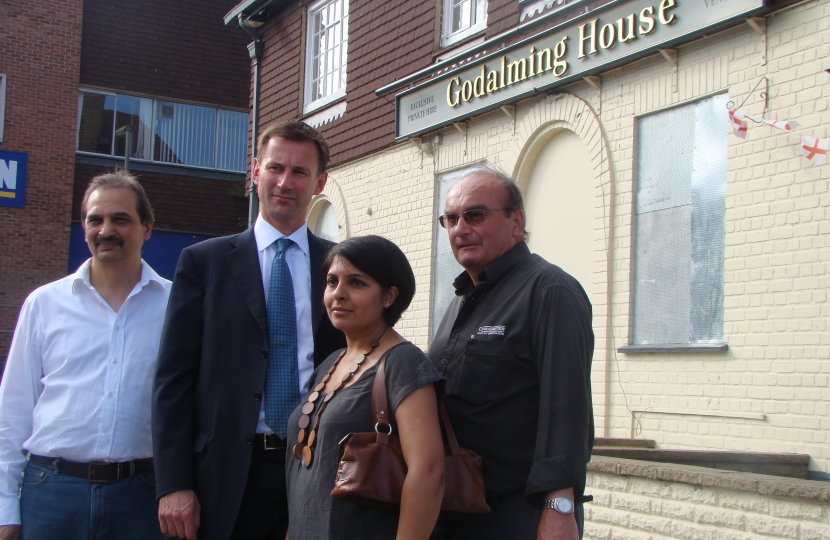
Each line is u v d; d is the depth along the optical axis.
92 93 17.88
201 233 18.69
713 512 4.29
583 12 7.47
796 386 5.59
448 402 2.88
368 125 10.62
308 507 2.65
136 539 3.48
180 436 3.14
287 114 12.72
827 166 5.52
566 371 2.64
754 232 5.96
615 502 4.88
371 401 2.63
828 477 5.31
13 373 3.54
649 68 6.90
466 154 8.96
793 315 5.65
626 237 7.01
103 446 3.44
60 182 17.27
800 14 5.78
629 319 6.91
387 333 2.86
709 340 6.28
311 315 3.41
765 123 5.91
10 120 16.92
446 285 9.17
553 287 2.75
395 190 10.07
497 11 8.53
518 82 8.07
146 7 18.44
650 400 6.61
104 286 3.65
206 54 19.00
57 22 17.45
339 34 11.80
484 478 2.78
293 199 3.42
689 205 6.55
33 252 16.94
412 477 2.46
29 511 3.44
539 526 2.56
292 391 3.27
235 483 3.12
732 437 5.96
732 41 6.24
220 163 18.98
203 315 3.28
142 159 18.25
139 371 3.56
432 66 9.34
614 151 7.18
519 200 3.09
